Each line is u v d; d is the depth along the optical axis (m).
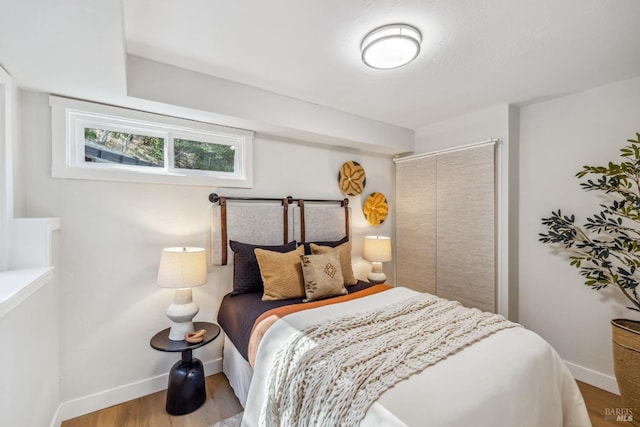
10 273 1.46
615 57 1.87
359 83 2.25
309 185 3.11
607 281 2.15
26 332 1.34
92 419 1.92
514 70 2.04
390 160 3.83
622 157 2.21
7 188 1.54
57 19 1.10
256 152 2.75
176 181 2.31
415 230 3.53
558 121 2.54
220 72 2.08
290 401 1.27
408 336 1.50
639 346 1.87
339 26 1.55
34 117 1.83
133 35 1.64
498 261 2.76
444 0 1.35
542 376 1.39
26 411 1.34
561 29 1.57
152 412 1.99
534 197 2.68
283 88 2.35
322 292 2.25
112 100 1.94
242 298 2.28
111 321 2.07
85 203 1.99
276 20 1.50
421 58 1.88
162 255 2.01
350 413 1.05
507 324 1.66
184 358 2.04
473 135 2.96
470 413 1.04
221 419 1.92
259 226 2.68
